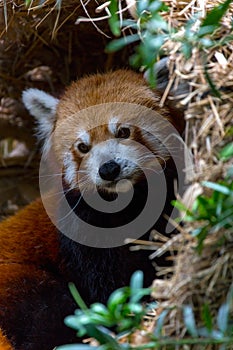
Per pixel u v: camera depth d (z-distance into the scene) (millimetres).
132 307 4992
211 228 5270
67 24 8680
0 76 9820
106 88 7488
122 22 6254
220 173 5508
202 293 5406
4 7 7738
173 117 7234
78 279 7707
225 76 5863
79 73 10000
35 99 8266
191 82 6004
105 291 7488
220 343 5184
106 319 4957
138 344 5250
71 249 7688
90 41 9367
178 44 6094
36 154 10852
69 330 7531
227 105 5789
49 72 10031
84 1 7816
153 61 5750
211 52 6031
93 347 4969
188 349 5332
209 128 5770
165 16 6379
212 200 5176
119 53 9656
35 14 8211
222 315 4988
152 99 7266
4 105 10523
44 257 8102
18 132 10805
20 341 7488
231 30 5973
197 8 6473
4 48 9180
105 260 7453
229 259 5398
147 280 7262
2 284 7707
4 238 8359
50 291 7695
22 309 7570
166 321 5445
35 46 9320
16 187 10891
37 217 8406
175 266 5516
